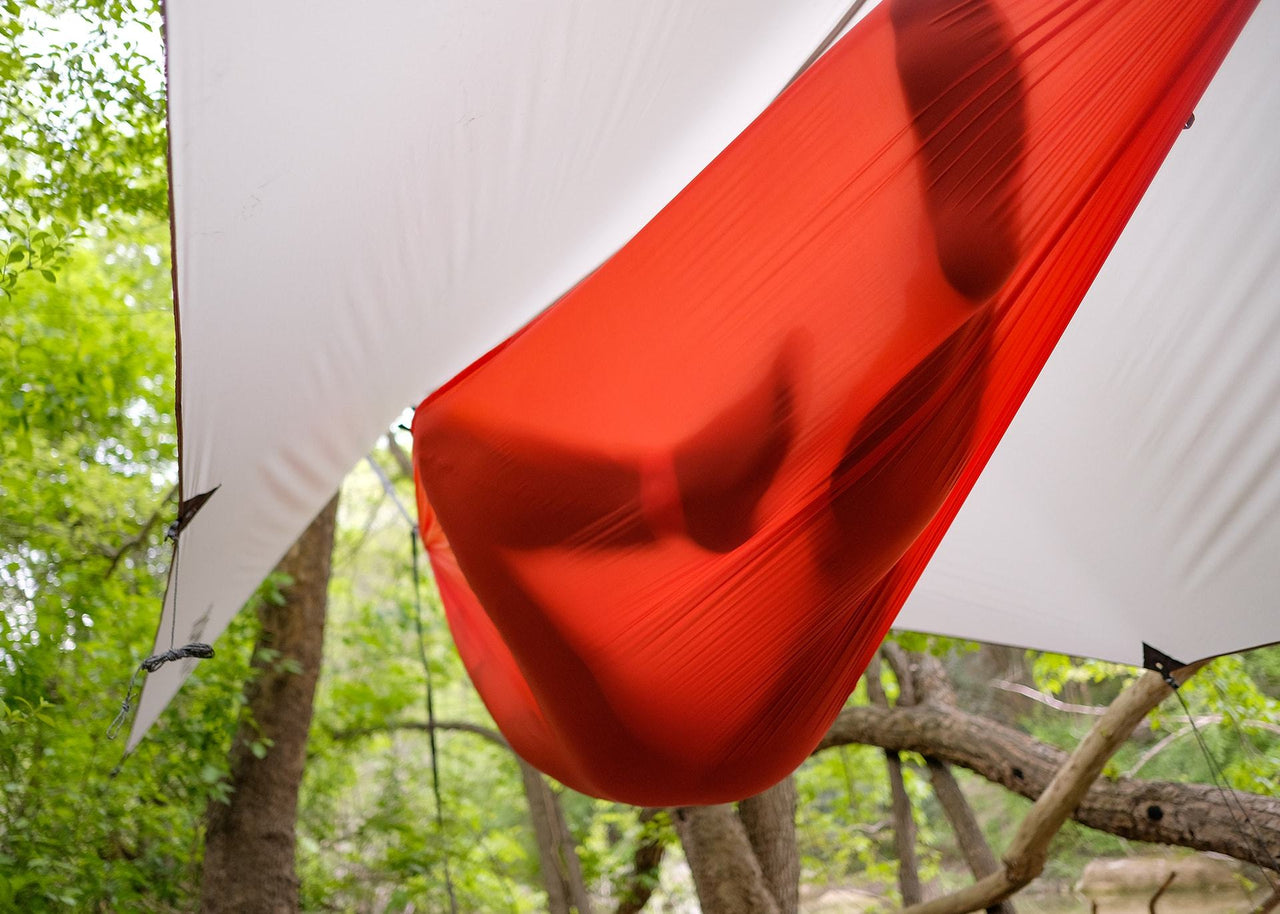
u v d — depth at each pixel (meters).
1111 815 4.57
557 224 2.83
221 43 1.91
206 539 2.94
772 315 2.38
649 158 2.87
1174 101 2.25
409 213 2.42
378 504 9.27
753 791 3.05
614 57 2.38
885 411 2.45
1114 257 3.47
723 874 5.07
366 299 2.57
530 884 9.03
